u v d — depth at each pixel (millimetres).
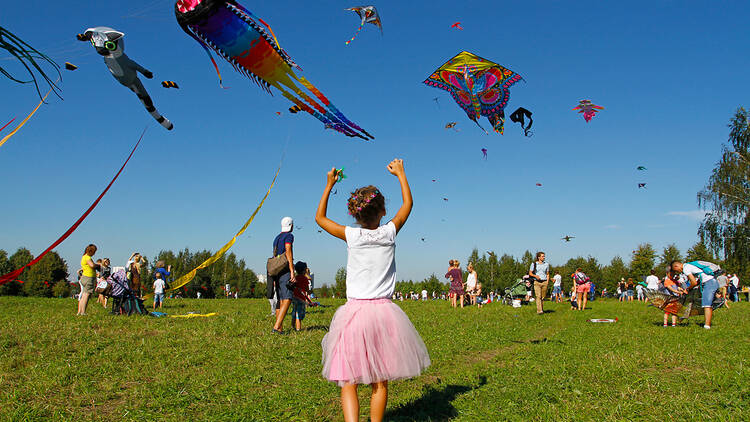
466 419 3910
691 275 10477
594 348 7363
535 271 14492
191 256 71875
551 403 4250
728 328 10203
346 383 3256
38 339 7371
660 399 4266
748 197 32875
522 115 6531
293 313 9164
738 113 34000
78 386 4973
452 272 17062
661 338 8656
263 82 4172
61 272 61719
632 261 63156
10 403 4336
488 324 10891
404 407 4246
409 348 3311
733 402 4070
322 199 3629
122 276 11688
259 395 4734
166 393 4754
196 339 7609
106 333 8227
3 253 59125
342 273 80375
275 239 8664
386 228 3480
